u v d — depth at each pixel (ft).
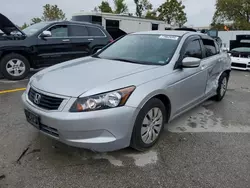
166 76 10.43
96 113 8.19
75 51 24.34
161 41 12.70
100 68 10.48
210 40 15.64
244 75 28.55
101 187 7.93
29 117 9.43
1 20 19.45
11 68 21.01
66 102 8.30
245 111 15.38
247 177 8.66
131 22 55.11
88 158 9.45
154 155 9.83
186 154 10.00
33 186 7.85
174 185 8.15
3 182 7.95
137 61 11.59
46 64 22.81
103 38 26.32
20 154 9.54
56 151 9.82
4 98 16.17
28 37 21.39
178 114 11.87
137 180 8.32
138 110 8.93
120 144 8.88
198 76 12.84
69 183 8.05
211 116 14.32
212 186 8.16
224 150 10.43
